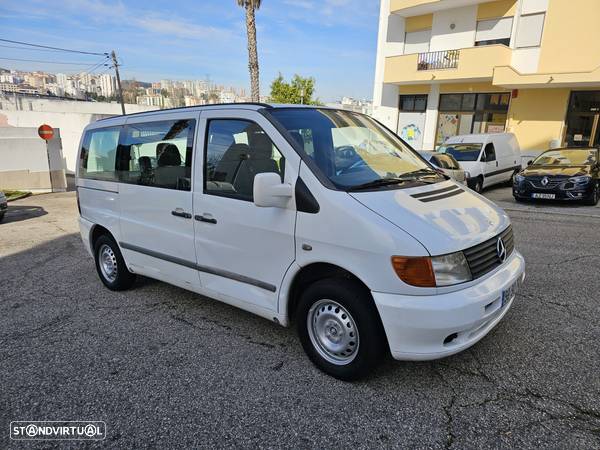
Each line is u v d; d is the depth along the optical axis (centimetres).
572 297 427
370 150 352
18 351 354
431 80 1880
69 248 708
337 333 292
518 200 1066
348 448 235
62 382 307
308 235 284
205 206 350
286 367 317
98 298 470
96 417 267
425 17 1975
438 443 237
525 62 1694
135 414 269
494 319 282
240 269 335
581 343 337
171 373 314
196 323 397
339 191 278
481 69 1719
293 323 390
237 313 418
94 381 307
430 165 385
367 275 259
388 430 248
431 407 267
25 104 3453
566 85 1559
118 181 444
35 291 498
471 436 241
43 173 1712
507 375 297
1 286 520
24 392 296
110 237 475
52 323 407
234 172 333
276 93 3688
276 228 302
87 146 494
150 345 357
